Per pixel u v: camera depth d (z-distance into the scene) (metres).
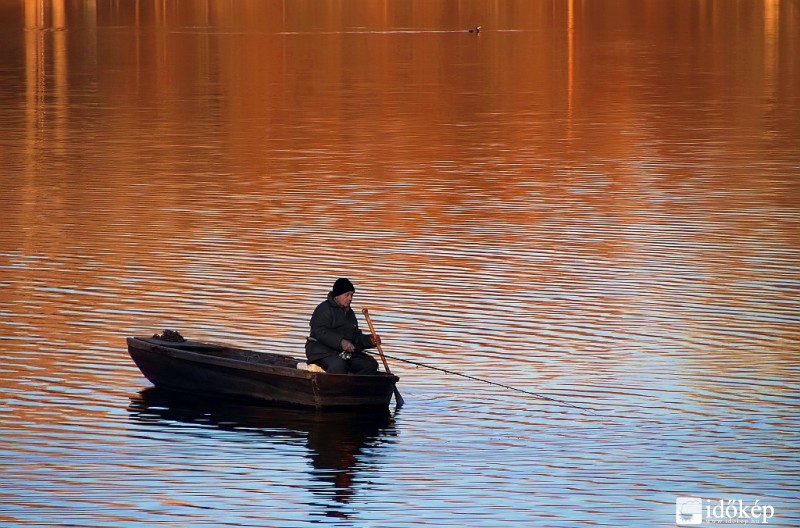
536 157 114.25
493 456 47.19
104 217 89.75
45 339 61.25
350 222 88.00
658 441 48.53
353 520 41.78
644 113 144.38
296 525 41.41
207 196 97.19
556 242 81.81
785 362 57.62
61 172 107.69
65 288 70.69
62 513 42.12
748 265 75.44
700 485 44.56
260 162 112.50
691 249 79.56
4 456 46.84
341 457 47.03
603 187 100.06
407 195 97.44
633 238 82.75
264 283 71.94
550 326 63.50
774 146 119.25
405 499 43.47
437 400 53.34
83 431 49.56
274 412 52.28
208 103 155.12
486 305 67.44
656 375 56.03
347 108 149.88
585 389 54.41
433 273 74.12
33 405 52.25
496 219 88.81
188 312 66.12
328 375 51.78
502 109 148.62
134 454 47.31
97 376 56.16
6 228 86.00
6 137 127.12
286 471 45.84
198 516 42.00
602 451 47.62
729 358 58.28
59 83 178.62
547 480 44.97
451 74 190.25
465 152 117.19
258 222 88.06
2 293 69.50
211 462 46.59
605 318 64.81
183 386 54.47
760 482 44.81
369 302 68.06
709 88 170.75
